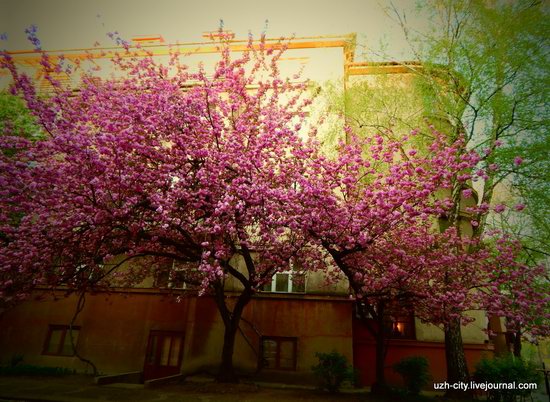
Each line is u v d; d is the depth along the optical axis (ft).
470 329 43.96
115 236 33.96
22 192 29.68
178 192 29.86
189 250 38.58
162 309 46.80
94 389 32.81
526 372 34.14
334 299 44.39
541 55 35.53
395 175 30.50
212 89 36.83
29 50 59.88
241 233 32.89
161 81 39.40
